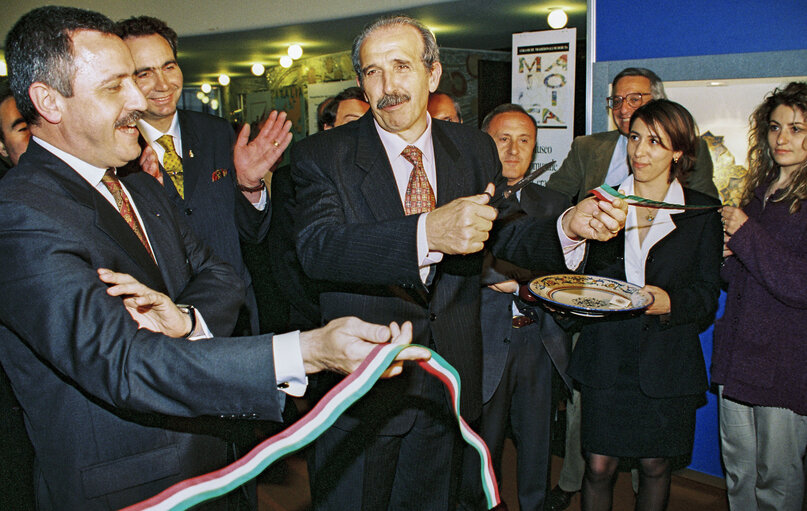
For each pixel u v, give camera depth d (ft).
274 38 21.33
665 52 9.01
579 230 5.31
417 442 6.17
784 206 6.90
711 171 8.69
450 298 5.94
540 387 7.79
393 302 5.80
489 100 26.08
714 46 8.62
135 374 3.59
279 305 8.83
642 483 7.22
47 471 4.34
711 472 9.36
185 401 3.59
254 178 7.68
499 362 7.38
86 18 4.17
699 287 6.73
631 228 7.09
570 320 7.38
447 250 4.56
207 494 3.07
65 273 3.78
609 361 6.87
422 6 15.76
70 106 4.13
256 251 8.63
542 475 7.87
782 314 6.77
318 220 5.46
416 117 5.70
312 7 17.44
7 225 3.85
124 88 4.27
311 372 3.63
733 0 8.39
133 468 4.37
